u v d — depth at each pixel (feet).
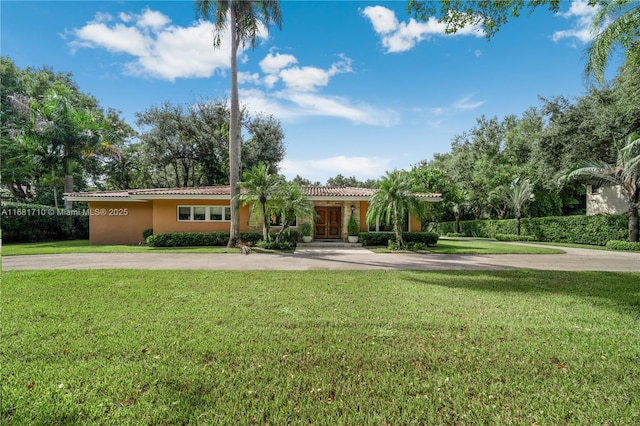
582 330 13.76
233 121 52.85
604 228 61.72
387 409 8.11
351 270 29.96
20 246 57.88
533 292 20.88
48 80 98.73
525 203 89.25
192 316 15.39
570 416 7.88
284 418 7.68
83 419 7.55
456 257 42.06
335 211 67.56
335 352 11.37
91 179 104.73
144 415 7.70
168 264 34.63
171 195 58.18
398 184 49.85
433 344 12.17
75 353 11.12
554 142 65.21
